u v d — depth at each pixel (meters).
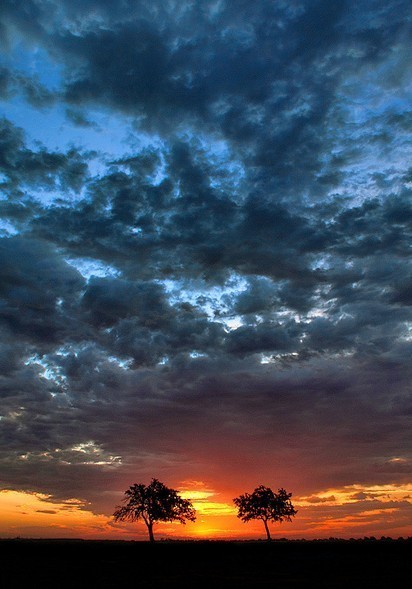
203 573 38.62
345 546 69.38
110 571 40.56
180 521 85.56
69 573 38.66
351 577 34.41
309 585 29.73
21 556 57.03
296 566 44.75
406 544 69.19
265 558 55.03
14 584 31.52
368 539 90.50
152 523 84.50
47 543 72.69
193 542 79.75
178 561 51.78
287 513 91.00
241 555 59.38
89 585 30.48
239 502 93.06
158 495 85.00
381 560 50.00
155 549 65.88
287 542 83.00
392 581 31.58
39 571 40.44
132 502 85.06
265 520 90.88
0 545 67.31
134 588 28.83
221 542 80.69
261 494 92.81
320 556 56.78
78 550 63.97
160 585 30.31
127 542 80.25
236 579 33.84
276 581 32.28
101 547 67.69
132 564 47.91
